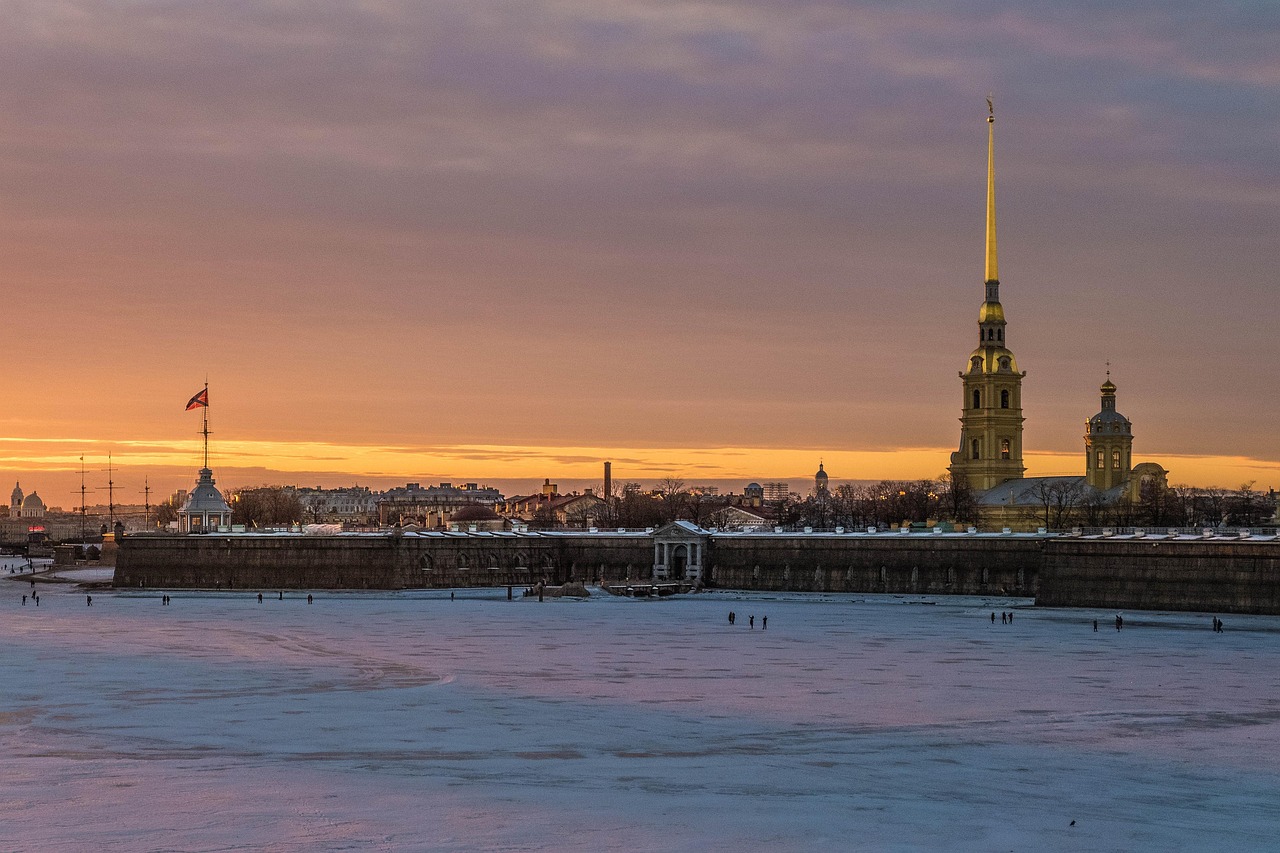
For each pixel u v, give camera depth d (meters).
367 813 112.44
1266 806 117.38
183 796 117.94
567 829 108.06
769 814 112.81
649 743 141.62
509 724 151.75
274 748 138.75
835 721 154.00
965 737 145.38
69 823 109.44
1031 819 112.25
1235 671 190.62
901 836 106.94
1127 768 131.25
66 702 166.12
